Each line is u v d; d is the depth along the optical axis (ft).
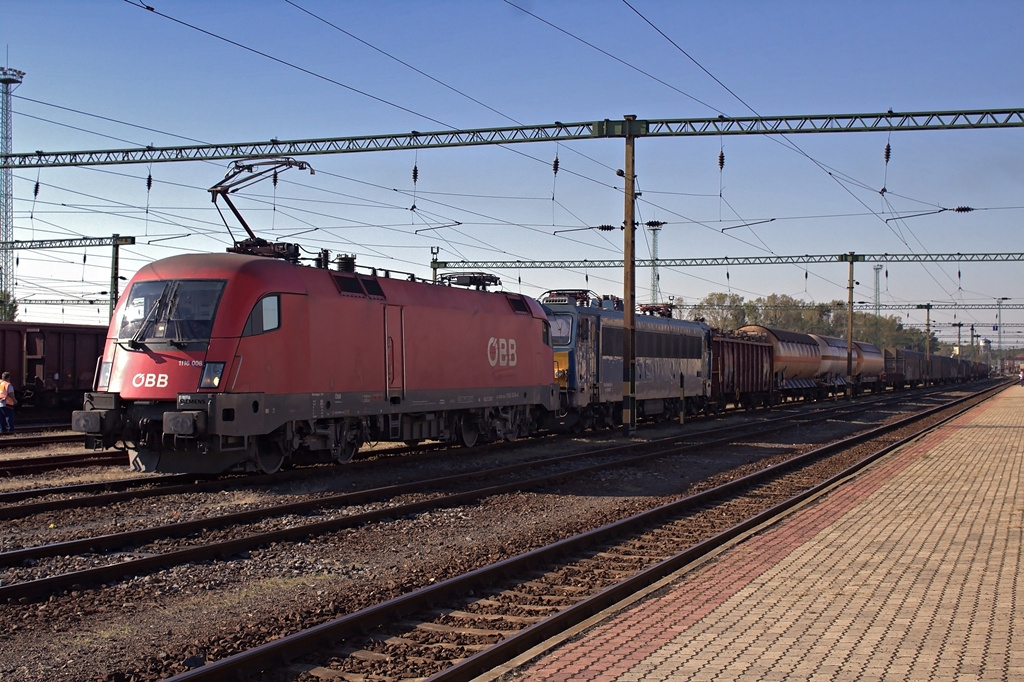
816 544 35.29
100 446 50.98
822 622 23.93
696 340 123.34
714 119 80.64
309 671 21.81
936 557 32.42
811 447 82.74
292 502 45.47
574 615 25.43
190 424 46.96
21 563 31.65
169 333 49.62
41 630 24.66
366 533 38.86
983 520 40.73
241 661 20.90
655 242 183.21
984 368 485.97
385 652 23.36
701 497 49.67
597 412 98.17
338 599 28.30
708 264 177.88
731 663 20.56
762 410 152.66
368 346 59.26
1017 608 25.08
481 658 21.29
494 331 73.77
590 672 20.22
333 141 84.84
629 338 91.35
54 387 106.83
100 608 26.76
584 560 34.94
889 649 21.38
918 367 274.77
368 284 60.44
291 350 52.65
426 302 65.62
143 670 21.75
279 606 27.66
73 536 36.58
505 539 38.75
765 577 29.50
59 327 107.34
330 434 56.75
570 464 65.51
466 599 28.68
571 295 97.81
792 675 19.63
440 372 66.64
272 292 51.75
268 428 50.88
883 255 182.70
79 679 21.09
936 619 24.04
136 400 49.83
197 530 37.96
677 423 114.73
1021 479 56.13
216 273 50.75
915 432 97.40
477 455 70.18
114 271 144.05
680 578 29.81
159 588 29.07
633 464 66.39
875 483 54.65
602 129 82.79
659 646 22.04
